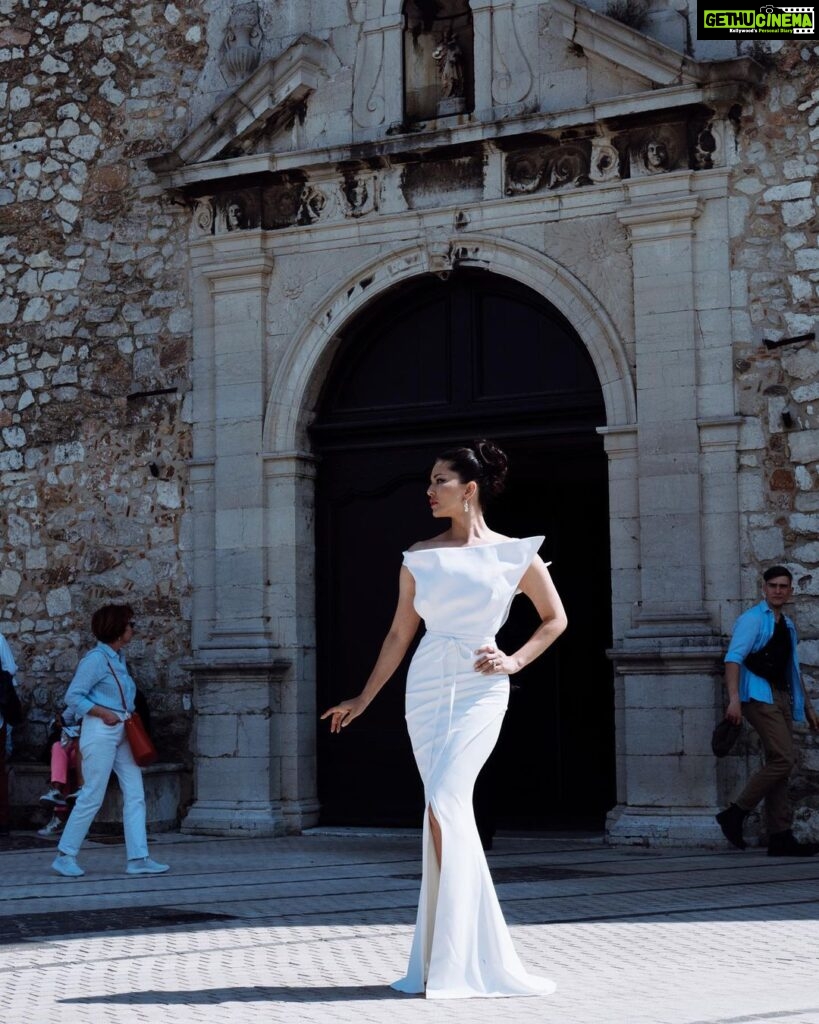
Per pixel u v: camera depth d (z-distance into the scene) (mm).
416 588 5324
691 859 9500
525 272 11156
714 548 10461
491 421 11461
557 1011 4680
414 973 5133
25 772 12320
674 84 10594
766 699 9508
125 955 6008
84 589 12641
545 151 11125
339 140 11820
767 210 10500
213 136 12039
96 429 12703
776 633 9625
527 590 5375
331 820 11828
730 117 10617
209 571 12141
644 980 5281
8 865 9656
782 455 10336
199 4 12617
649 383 10688
